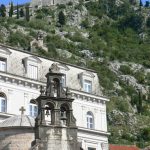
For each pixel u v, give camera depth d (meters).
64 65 80.19
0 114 68.50
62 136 45.88
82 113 79.00
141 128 162.12
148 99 193.12
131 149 105.88
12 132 53.22
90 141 78.50
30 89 73.25
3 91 70.19
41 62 76.88
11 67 72.56
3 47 72.56
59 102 47.16
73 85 80.25
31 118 56.56
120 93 186.12
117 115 165.00
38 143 44.94
